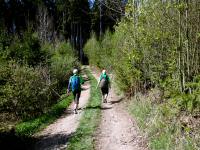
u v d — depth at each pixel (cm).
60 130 1352
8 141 1135
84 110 1752
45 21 5078
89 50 5719
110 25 7806
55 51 3912
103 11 7281
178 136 925
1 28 2697
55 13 8512
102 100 2014
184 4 1035
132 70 1614
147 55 1432
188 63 1055
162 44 1260
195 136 873
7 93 1616
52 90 2275
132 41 1595
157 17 1230
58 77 2894
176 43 1119
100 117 1527
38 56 2478
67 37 8581
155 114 1166
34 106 1738
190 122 961
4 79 1698
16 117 1656
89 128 1322
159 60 1366
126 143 1097
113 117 1504
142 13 1382
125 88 1900
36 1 6812
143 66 1571
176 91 1098
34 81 1798
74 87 1686
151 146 994
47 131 1359
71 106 1966
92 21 8000
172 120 1031
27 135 1267
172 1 1140
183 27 1071
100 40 5100
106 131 1271
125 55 1783
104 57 3912
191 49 1072
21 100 1667
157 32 1242
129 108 1563
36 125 1428
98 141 1148
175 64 1129
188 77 1070
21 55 2373
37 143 1185
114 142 1121
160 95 1309
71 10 8338
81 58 7581
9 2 6500
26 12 6631
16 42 2477
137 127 1248
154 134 1059
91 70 5109
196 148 818
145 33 1384
